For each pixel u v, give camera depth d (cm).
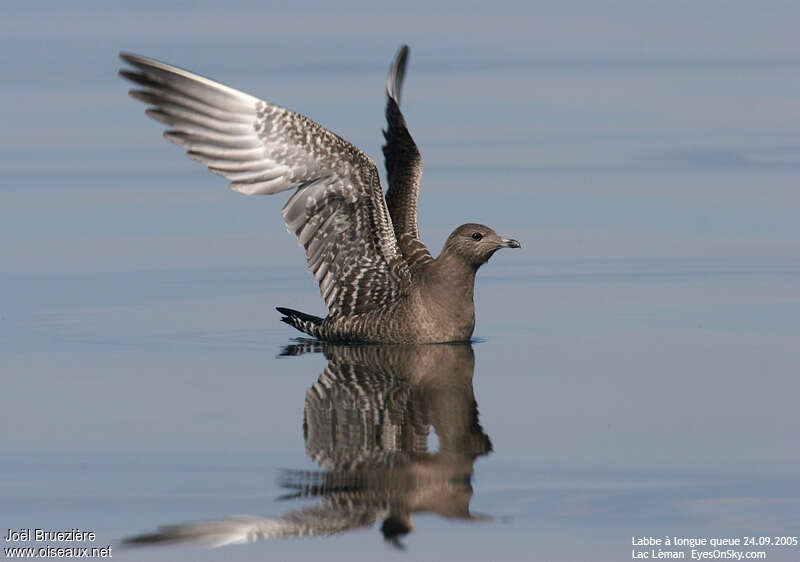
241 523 1005
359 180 1535
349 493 1072
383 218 1591
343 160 1505
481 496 1062
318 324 1644
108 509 1035
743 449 1152
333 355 1550
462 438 1195
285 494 1057
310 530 1001
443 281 1603
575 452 1152
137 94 1380
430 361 1505
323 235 1588
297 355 1548
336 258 1616
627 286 1853
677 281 1867
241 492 1062
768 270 1908
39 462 1137
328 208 1560
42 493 1066
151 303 1783
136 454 1155
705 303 1748
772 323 1638
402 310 1612
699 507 1030
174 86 1398
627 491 1063
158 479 1094
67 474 1106
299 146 1473
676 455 1141
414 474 1095
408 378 1421
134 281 1883
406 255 1702
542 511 1024
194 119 1416
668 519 1011
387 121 1866
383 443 1184
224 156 1438
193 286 1870
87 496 1059
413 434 1205
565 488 1069
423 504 1032
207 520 1014
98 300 1791
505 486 1079
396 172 1836
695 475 1093
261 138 1452
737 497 1046
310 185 1526
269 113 1445
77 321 1691
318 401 1322
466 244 1587
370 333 1620
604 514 1020
